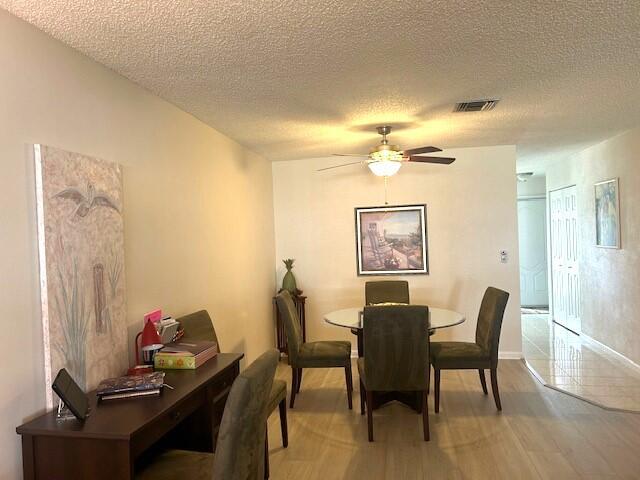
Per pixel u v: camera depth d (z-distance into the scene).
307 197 5.71
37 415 1.95
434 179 5.45
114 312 2.43
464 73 2.76
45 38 2.07
